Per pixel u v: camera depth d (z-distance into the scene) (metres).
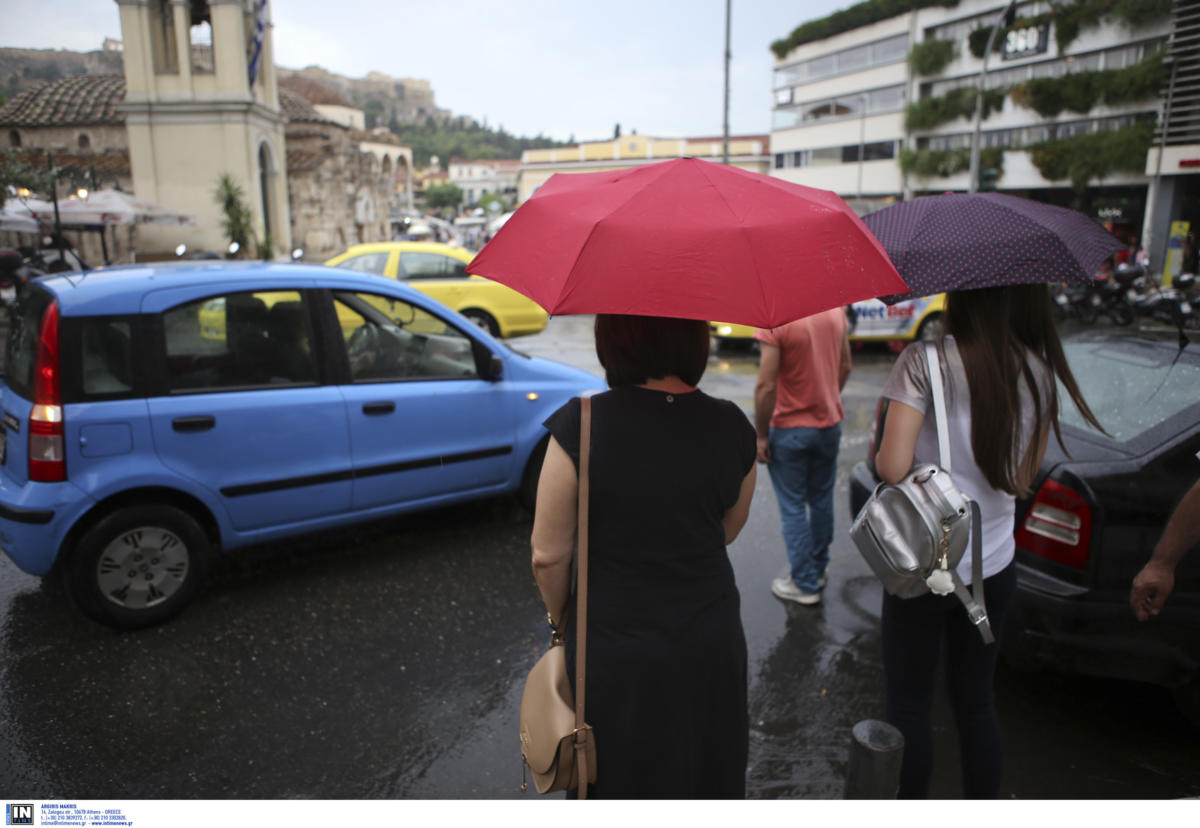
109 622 3.54
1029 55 32.72
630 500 1.58
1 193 16.08
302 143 34.25
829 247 1.41
